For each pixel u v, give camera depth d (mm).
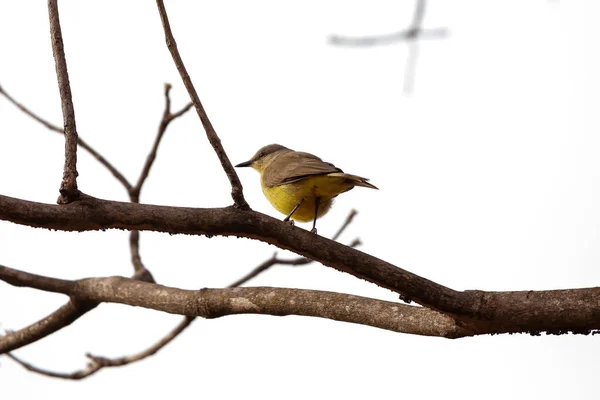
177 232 7672
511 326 7551
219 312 9305
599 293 7246
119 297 10234
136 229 7547
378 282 7836
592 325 7246
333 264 7898
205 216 7699
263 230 7852
